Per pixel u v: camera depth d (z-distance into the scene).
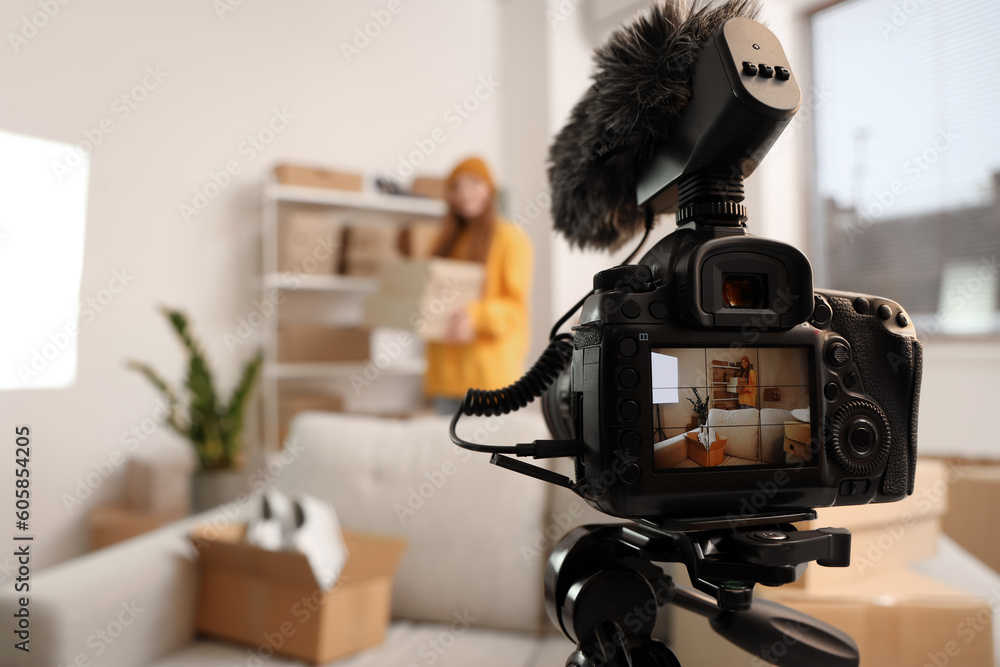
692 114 0.43
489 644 1.12
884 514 0.98
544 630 1.16
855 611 0.87
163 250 2.65
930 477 1.05
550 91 3.44
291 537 1.10
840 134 2.67
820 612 0.87
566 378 0.50
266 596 1.11
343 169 3.18
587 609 0.45
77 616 0.99
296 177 2.77
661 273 0.43
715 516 0.42
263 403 2.83
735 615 0.48
